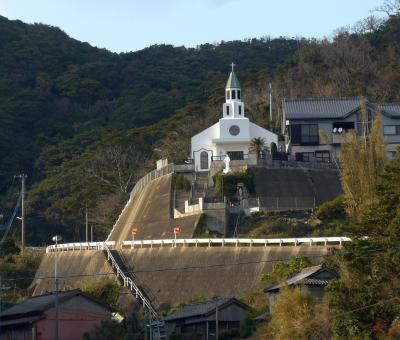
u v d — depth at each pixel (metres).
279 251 86.06
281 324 62.75
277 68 177.88
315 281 68.00
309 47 171.88
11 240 118.88
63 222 142.12
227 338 69.88
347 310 59.88
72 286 94.19
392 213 61.94
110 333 69.56
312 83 160.62
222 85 180.88
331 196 110.62
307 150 120.12
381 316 59.25
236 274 86.38
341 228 65.50
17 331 69.81
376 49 169.62
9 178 169.12
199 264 89.69
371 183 85.75
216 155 118.88
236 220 101.44
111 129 186.62
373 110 121.25
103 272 94.69
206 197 106.75
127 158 144.38
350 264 61.44
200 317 72.44
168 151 139.25
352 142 89.56
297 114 121.06
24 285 103.31
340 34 172.25
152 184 118.50
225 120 120.12
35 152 179.75
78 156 164.62
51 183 151.25
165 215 109.06
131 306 84.75
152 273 92.12
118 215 134.62
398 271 60.03
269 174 110.00
